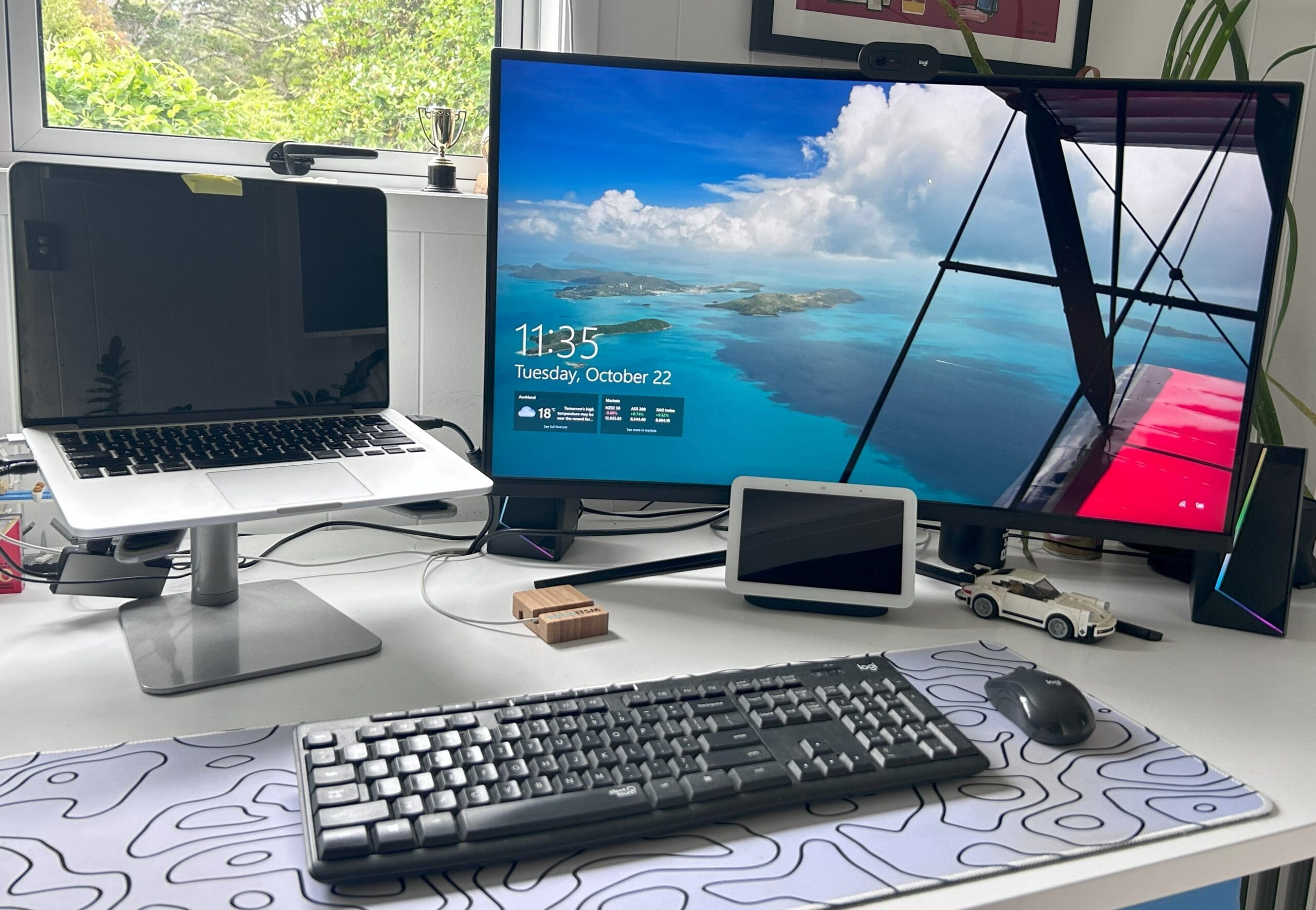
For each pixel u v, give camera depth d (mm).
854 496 1012
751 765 649
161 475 835
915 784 676
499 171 1021
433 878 554
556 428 1075
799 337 1058
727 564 1021
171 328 947
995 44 1488
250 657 818
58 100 1171
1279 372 1634
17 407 928
